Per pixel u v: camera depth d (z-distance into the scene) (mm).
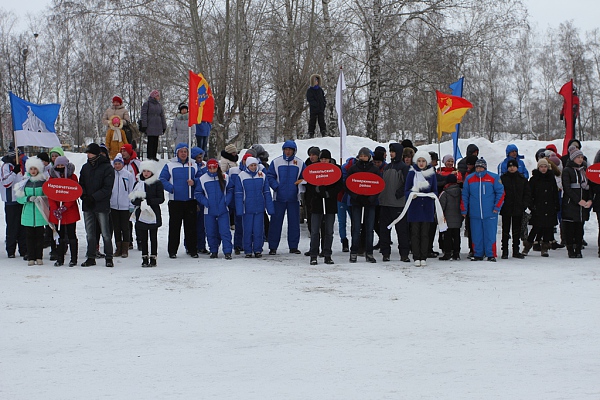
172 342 6324
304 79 27906
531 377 5176
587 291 8750
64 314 7508
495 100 50812
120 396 4816
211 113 13359
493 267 11055
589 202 12094
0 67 48844
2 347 6191
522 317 7250
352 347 6098
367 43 28250
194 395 4816
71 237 11406
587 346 6098
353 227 11734
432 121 45406
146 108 18375
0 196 12641
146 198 11242
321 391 4875
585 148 20672
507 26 27750
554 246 13758
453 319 7172
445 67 26703
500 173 13258
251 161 12438
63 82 48094
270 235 13055
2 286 9297
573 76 51594
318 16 28938
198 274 10328
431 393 4805
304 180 11828
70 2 32719
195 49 27734
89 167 11320
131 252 13273
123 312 7594
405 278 9914
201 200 12281
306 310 7648
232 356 5844
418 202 11297
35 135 12750
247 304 8000
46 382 5172
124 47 41969
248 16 29438
